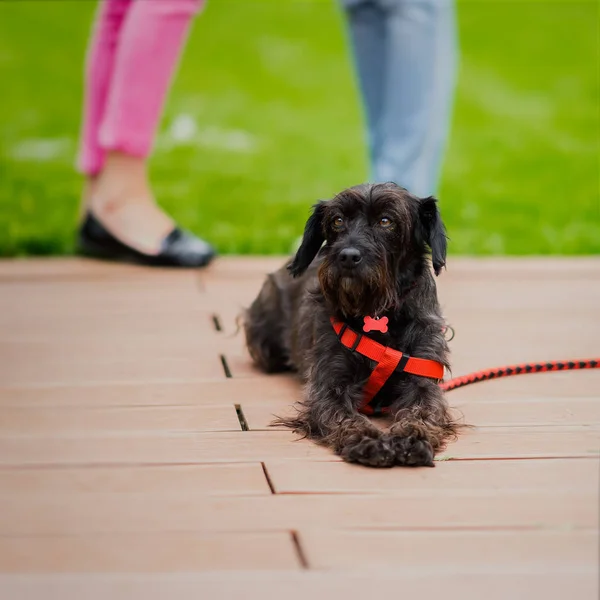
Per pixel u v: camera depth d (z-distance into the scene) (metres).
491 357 8.07
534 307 9.82
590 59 28.36
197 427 6.20
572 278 11.18
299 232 13.83
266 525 4.63
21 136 20.94
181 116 22.98
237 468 5.42
